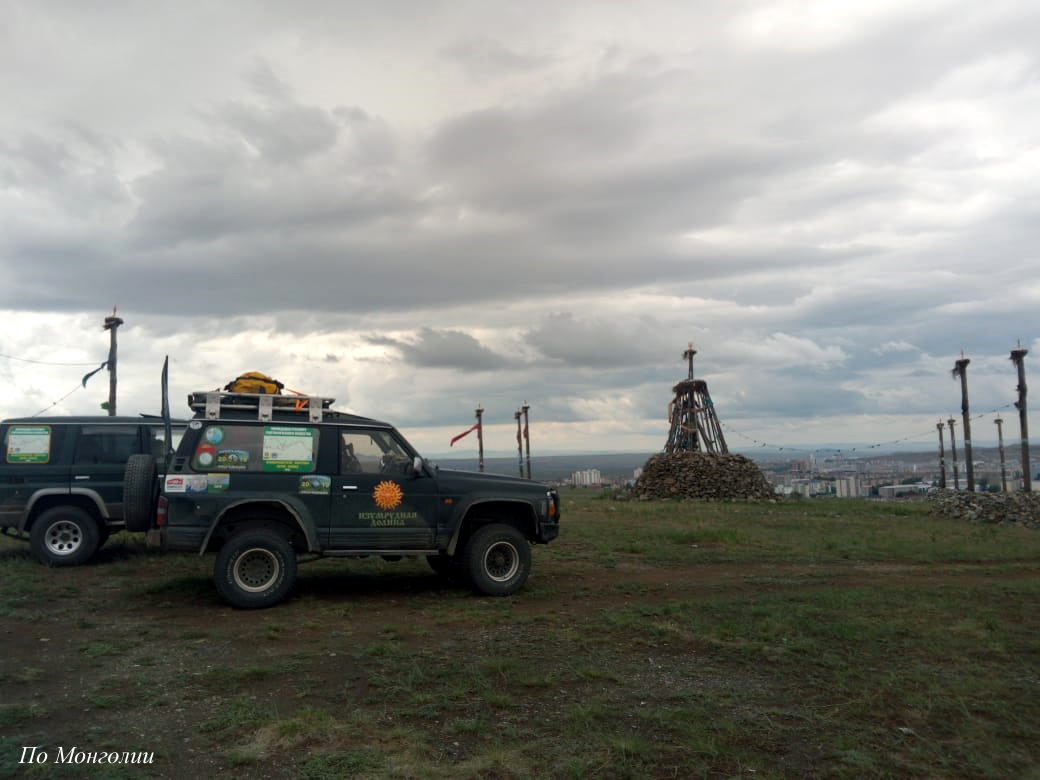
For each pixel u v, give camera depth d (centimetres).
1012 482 4416
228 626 796
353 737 507
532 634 768
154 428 1180
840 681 623
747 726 532
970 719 548
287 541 898
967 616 845
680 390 3119
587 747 493
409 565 1189
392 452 954
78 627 784
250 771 457
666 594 989
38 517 1138
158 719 535
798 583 1074
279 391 1129
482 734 514
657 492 2892
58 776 443
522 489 995
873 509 2464
